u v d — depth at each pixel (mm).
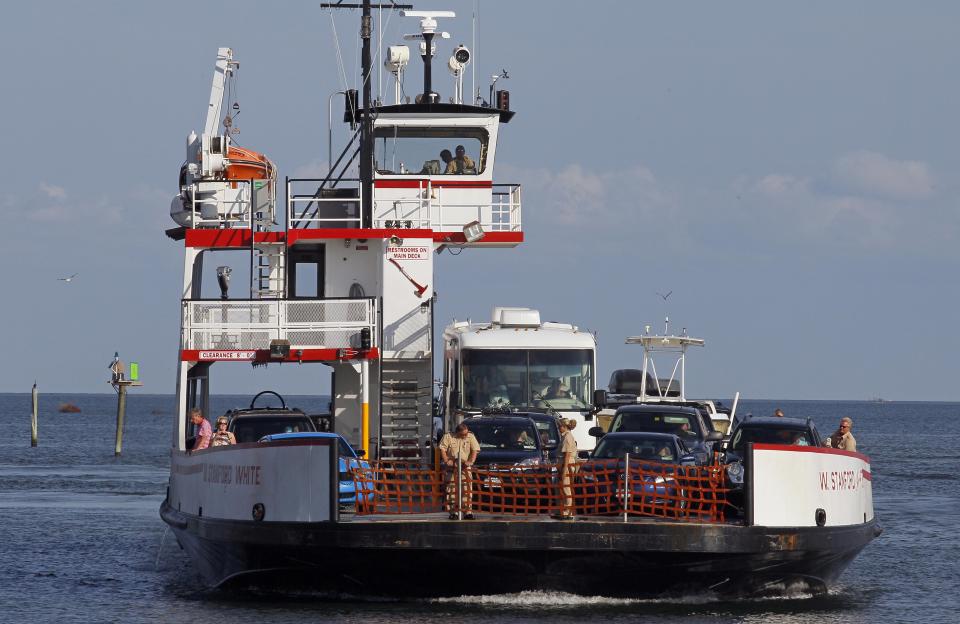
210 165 117625
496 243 128250
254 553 82250
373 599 83875
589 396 117625
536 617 77812
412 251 117312
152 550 120500
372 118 127188
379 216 126750
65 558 114562
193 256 114375
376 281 120062
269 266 118062
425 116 127938
